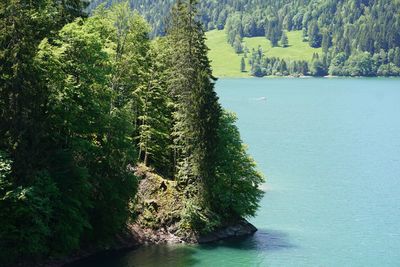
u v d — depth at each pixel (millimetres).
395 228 80750
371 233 78188
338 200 96438
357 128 193375
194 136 72500
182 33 76438
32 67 53125
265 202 94000
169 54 81125
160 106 80500
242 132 177500
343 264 65375
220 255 66500
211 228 72250
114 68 73688
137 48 80375
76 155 60094
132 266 60500
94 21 70875
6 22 52312
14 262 54438
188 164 74250
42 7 62219
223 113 80062
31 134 53125
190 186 73688
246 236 75000
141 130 79875
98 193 62781
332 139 167375
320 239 74688
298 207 91438
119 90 78438
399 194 101625
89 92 61250
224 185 77125
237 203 76750
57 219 56594
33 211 52719
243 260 65125
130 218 69375
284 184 107625
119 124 64250
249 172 79438
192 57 75125
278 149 147375
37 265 56125
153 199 72000
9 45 52062
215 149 73688
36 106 53531
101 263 60625
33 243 53688
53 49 58281
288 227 80188
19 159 52250
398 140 167500
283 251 69125
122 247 65750
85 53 61062
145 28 81438
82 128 61312
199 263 63219
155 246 67938
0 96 51750
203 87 72875
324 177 114625
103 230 63594
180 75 74688
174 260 63562
